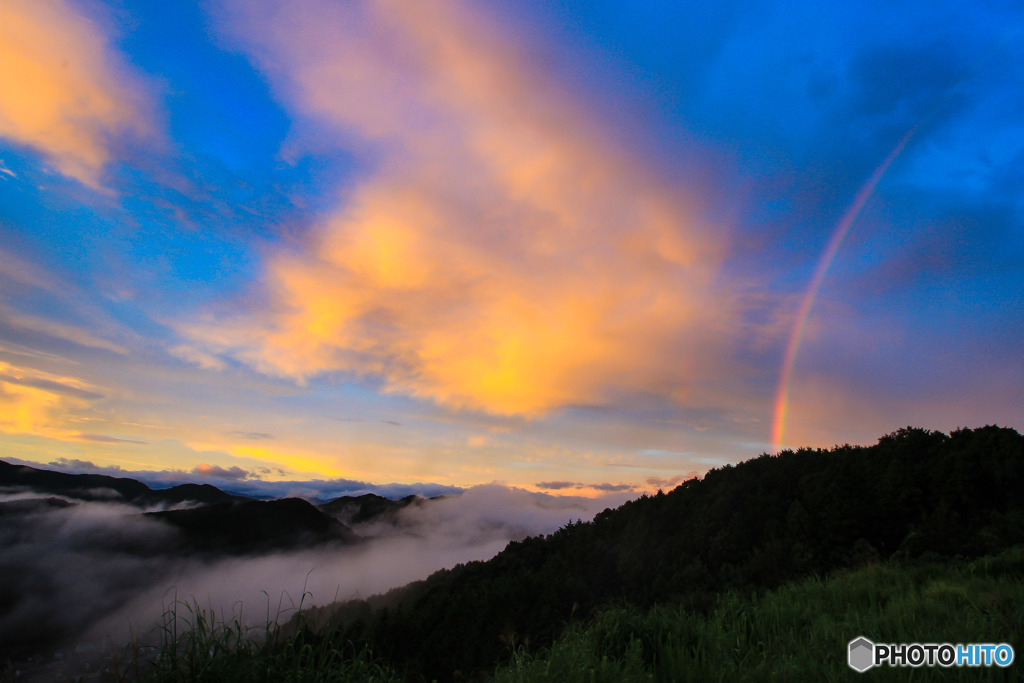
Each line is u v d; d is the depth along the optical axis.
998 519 18.55
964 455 22.73
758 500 28.06
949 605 8.40
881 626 7.39
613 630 6.91
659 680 5.77
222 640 4.53
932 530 19.52
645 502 40.19
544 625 25.39
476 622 27.09
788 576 20.97
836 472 26.78
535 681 5.70
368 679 4.73
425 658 23.58
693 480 38.16
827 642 6.60
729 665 5.82
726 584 22.83
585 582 31.31
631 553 32.31
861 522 22.20
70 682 3.95
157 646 4.30
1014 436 22.20
